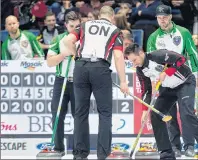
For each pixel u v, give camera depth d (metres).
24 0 21.23
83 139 13.55
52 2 21.70
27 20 21.05
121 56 13.33
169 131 15.34
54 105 15.16
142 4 19.98
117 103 16.14
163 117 13.66
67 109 15.43
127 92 13.48
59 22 20.67
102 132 13.34
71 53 13.79
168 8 15.06
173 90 14.14
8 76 16.23
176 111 15.31
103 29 13.44
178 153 15.24
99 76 13.28
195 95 15.62
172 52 13.81
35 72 16.22
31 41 17.61
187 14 20.64
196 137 14.17
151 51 14.61
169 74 13.71
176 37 15.20
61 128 15.23
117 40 13.41
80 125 13.52
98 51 13.32
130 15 20.47
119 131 16.17
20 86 16.23
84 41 13.43
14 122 16.28
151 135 16.05
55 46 14.80
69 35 13.55
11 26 17.39
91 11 19.98
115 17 18.25
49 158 14.39
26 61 16.23
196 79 15.66
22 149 16.30
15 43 17.52
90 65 13.30
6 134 16.30
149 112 14.26
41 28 20.11
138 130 16.14
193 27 20.72
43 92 16.23
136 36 19.47
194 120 14.03
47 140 16.30
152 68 13.76
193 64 15.16
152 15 19.75
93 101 16.12
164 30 15.25
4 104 16.27
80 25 13.66
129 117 16.14
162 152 14.09
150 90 14.20
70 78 15.01
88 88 13.50
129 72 16.09
